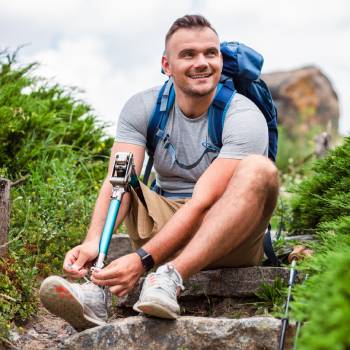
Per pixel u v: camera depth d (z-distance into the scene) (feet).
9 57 18.95
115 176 10.41
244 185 9.47
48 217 13.42
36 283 12.11
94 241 10.20
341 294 5.07
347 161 13.15
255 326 8.96
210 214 9.57
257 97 11.28
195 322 9.18
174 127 10.84
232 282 10.92
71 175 15.35
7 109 16.30
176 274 9.27
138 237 10.94
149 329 9.23
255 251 10.80
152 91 11.12
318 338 4.85
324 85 58.65
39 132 17.03
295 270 10.05
